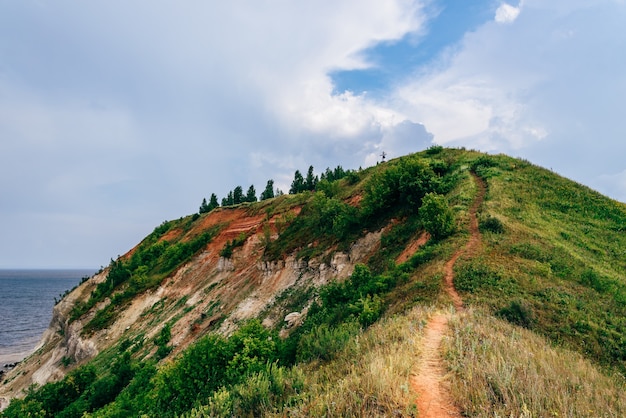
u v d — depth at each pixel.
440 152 58.12
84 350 58.91
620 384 11.32
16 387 63.41
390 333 12.40
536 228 29.59
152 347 47.16
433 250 26.72
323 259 43.75
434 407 6.95
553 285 19.89
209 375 17.00
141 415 19.30
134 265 90.44
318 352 13.18
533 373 8.05
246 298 47.88
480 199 36.31
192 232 91.06
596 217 34.06
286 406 7.46
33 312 163.12
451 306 16.47
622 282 22.22
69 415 33.09
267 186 104.94
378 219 42.97
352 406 6.55
